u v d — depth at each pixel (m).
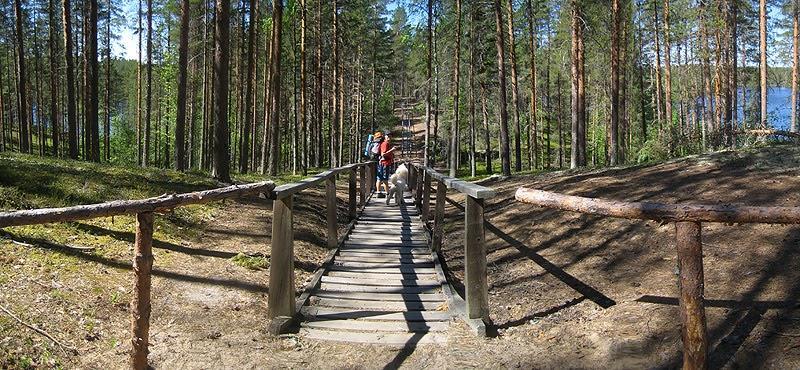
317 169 32.94
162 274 5.82
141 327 3.53
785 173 8.27
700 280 3.35
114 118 53.50
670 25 26.50
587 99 43.94
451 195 16.97
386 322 5.30
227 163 13.25
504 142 20.66
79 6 28.52
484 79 30.09
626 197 8.96
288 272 5.09
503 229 9.34
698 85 36.62
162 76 39.69
